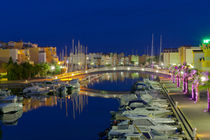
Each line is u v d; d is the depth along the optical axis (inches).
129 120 1141.7
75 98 2466.8
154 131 962.1
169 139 882.1
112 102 2197.3
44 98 2497.5
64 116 1641.2
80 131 1270.9
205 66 1979.6
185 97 1809.8
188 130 925.2
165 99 1742.1
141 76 6215.6
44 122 1483.8
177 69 2637.8
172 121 1147.3
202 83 1432.1
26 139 1147.9
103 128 1325.0
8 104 1754.4
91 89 3193.9
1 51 4503.0
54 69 4704.7
